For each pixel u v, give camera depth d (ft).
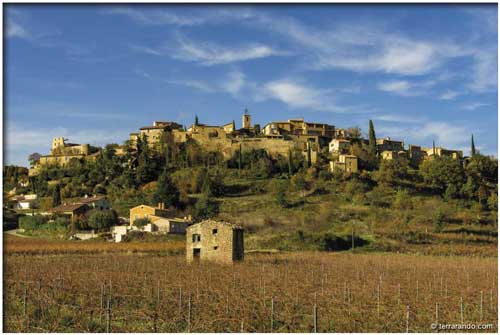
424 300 130.21
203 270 184.34
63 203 437.99
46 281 151.12
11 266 186.09
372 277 175.42
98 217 370.94
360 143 630.33
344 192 482.28
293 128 643.04
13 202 455.63
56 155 593.83
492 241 343.26
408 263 234.79
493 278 180.34
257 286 147.02
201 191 490.90
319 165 551.18
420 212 420.77
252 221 396.57
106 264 202.18
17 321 102.78
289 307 117.19
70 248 268.62
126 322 104.27
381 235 350.23
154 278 160.97
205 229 219.61
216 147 590.14
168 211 403.13
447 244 329.52
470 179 482.69
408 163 596.29
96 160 552.00
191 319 105.60
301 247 322.55
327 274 181.16
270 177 533.96
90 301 122.83
